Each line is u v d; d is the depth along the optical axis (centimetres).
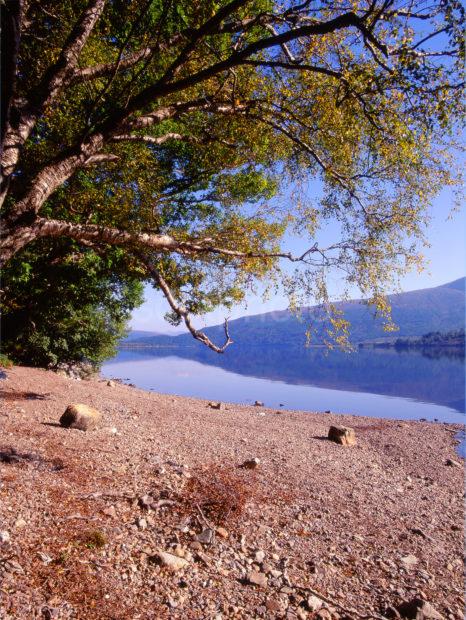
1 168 491
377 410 2955
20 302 1883
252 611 469
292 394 3812
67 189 1000
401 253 907
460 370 7175
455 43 540
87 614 414
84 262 1489
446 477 1263
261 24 730
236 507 723
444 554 686
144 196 970
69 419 1077
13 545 493
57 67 596
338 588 546
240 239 995
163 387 4094
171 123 1352
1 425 984
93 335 2517
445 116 599
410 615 491
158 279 907
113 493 686
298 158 941
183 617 439
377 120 662
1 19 462
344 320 899
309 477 996
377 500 911
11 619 383
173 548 566
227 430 1495
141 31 890
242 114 820
